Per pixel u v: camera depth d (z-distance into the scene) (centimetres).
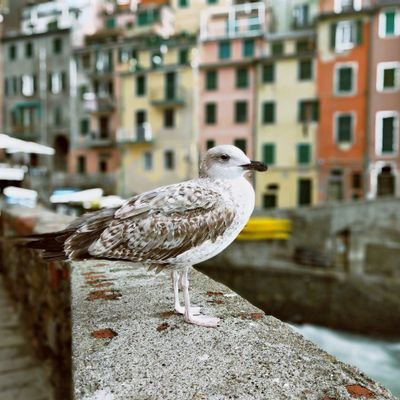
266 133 2855
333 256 1723
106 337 180
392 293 1395
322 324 1485
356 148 2631
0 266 657
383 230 1745
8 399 323
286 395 133
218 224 195
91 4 3881
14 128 3816
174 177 3144
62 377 302
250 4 3173
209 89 3017
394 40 2525
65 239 198
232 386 139
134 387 140
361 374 148
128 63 3375
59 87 3712
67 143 3809
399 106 2527
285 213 1789
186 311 196
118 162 3362
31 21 4303
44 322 371
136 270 293
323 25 2686
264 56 2850
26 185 2967
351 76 2633
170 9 3497
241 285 1594
